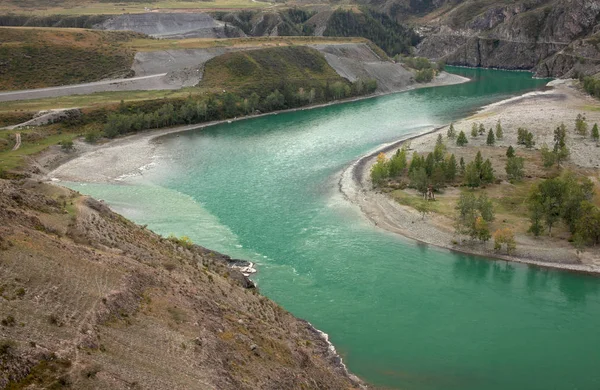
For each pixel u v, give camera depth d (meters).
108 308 45.91
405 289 79.75
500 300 76.50
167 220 104.94
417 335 68.12
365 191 120.75
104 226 69.38
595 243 91.69
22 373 34.81
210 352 46.62
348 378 58.84
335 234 99.44
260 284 80.81
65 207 71.19
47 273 46.81
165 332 46.88
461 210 98.38
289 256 90.50
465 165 131.62
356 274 84.31
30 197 67.19
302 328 67.31
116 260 55.78
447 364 62.25
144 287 53.06
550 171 126.31
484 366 61.81
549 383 58.69
